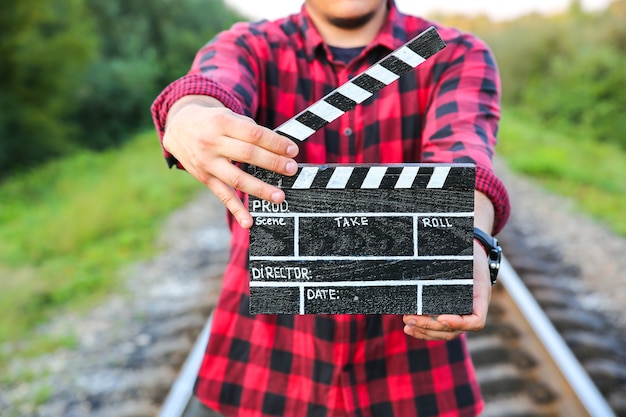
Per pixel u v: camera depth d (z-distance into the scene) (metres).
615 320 5.13
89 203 9.66
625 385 3.86
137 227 8.60
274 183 1.33
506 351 3.78
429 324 1.38
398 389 1.80
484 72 1.80
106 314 5.60
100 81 21.80
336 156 1.81
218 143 1.26
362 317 1.76
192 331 4.70
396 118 1.80
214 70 1.69
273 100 1.84
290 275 1.37
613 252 6.87
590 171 12.30
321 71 1.83
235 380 1.85
